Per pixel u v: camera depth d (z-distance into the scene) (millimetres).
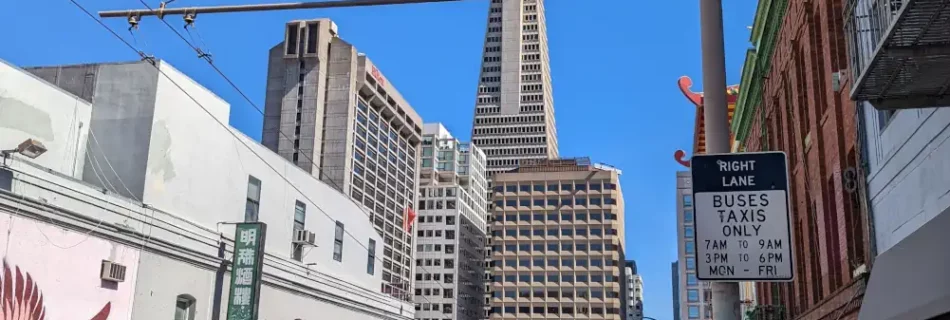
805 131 21906
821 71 19766
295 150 139125
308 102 141750
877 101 10211
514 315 164750
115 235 20344
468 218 197000
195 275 23531
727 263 7750
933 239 9547
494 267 168250
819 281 20703
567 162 177000
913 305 9781
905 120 13352
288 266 28094
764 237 7742
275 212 28297
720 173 7949
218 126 25578
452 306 178500
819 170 19266
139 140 22484
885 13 9438
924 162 12438
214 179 25109
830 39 17969
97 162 22422
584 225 167375
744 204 7852
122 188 21953
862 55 10875
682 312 86500
